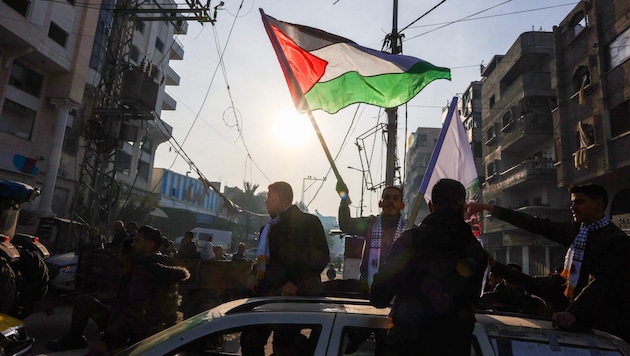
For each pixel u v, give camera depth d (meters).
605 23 17.53
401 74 5.21
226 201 20.20
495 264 3.19
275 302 2.52
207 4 16.19
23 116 21.27
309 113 4.02
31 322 8.11
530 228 3.14
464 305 2.10
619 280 2.59
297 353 2.20
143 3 16.72
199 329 2.22
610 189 18.17
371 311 2.36
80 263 8.77
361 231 4.01
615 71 16.78
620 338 2.36
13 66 20.58
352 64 5.25
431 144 58.06
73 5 22.81
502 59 29.47
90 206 16.72
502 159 28.95
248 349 2.26
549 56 25.95
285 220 3.55
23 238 7.22
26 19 19.20
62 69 22.28
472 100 37.91
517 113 26.11
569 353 2.13
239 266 9.45
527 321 2.39
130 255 4.05
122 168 32.88
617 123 16.62
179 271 3.96
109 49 16.75
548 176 24.05
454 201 2.33
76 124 25.55
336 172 4.00
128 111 16.17
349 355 2.29
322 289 3.78
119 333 3.52
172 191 42.41
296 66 5.12
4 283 5.47
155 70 16.80
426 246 2.14
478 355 2.13
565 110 20.44
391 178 15.65
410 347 2.05
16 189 5.92
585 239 2.86
